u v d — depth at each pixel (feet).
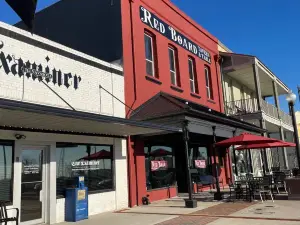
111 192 36.09
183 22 57.88
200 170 55.98
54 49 32.12
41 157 29.86
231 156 67.51
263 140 39.29
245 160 72.49
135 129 32.81
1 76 26.84
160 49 49.57
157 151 45.29
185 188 52.60
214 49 68.95
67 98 32.83
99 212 34.14
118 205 36.70
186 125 36.58
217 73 68.54
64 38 47.62
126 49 42.14
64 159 31.73
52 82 31.48
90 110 35.24
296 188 38.58
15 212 26.23
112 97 38.42
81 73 34.94
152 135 39.68
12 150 27.12
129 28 43.42
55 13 49.73
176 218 29.37
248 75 75.97
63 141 31.53
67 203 30.83
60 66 32.58
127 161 39.06
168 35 52.37
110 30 42.86
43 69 30.66
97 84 36.76
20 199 26.96
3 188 25.93
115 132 35.60
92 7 45.52
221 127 45.62
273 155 95.35
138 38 44.73
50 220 29.14
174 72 53.78
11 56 27.84
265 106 67.15
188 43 58.39
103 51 42.96
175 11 55.62
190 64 59.62
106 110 37.37
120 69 40.50
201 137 54.24
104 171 36.04
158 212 33.32
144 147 42.50
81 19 46.50
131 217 31.01
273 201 37.52
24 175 27.99
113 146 37.68
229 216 29.07
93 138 34.91
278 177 44.80
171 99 40.09
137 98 42.39
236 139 39.83
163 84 48.57
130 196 38.34
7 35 27.76
